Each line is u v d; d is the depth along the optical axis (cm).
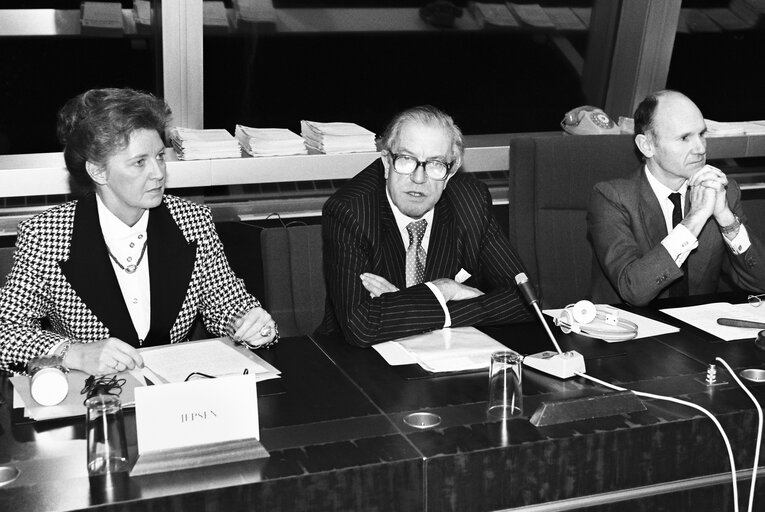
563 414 164
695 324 221
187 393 147
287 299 247
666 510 169
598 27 412
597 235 263
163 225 215
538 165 285
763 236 304
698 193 247
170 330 214
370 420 163
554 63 412
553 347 204
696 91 431
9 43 329
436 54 391
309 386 179
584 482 161
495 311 214
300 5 362
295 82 374
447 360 193
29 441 153
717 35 421
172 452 145
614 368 191
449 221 235
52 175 311
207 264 221
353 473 146
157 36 341
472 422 163
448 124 218
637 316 228
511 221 290
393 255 227
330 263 222
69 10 333
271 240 247
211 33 353
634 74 412
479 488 154
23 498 134
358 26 375
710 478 171
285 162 329
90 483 140
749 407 172
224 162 321
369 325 203
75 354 182
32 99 339
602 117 380
